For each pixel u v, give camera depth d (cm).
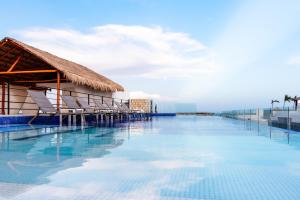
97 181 303
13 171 347
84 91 1641
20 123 1070
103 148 550
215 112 3775
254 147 571
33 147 560
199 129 1053
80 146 577
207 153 494
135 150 526
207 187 286
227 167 379
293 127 968
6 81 1458
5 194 258
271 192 273
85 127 1079
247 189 281
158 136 778
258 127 1185
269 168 376
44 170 354
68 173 338
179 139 707
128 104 2245
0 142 635
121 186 286
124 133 868
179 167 378
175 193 266
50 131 880
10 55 1238
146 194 262
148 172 346
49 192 264
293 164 400
